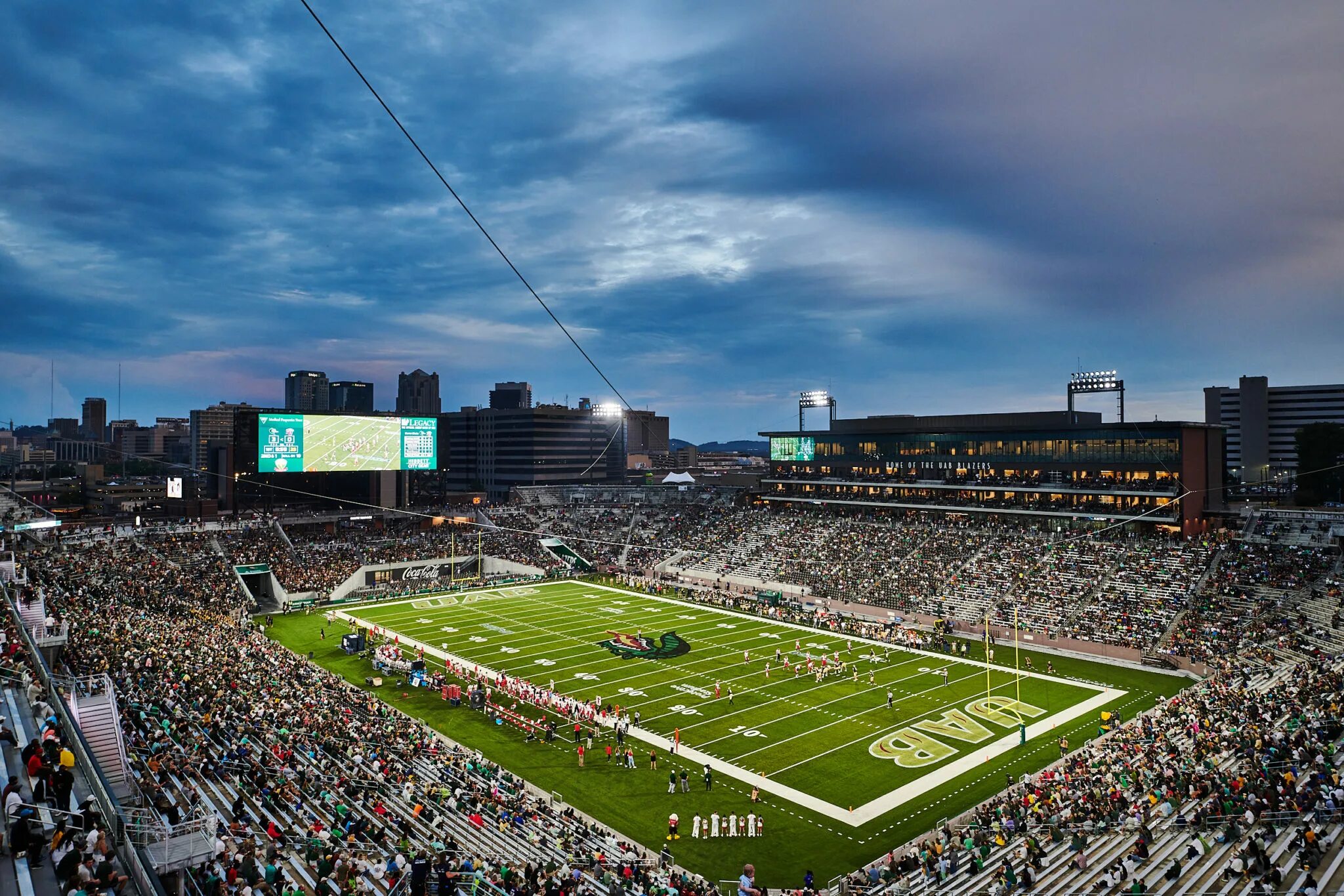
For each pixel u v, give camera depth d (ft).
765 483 460.14
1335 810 107.14
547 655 259.80
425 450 423.23
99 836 67.00
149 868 65.57
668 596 363.15
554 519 479.41
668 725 194.80
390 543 404.77
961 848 125.39
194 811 98.22
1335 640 213.66
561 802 152.87
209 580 315.99
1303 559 263.29
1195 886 98.89
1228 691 183.93
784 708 206.28
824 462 432.66
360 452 403.75
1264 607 245.86
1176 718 174.50
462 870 109.50
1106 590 281.74
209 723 150.61
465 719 199.82
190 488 511.81
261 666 209.77
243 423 435.53
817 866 129.49
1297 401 568.82
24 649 126.82
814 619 308.19
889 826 142.61
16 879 62.95
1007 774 164.04
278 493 447.83
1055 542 319.68
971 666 244.83
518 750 179.42
